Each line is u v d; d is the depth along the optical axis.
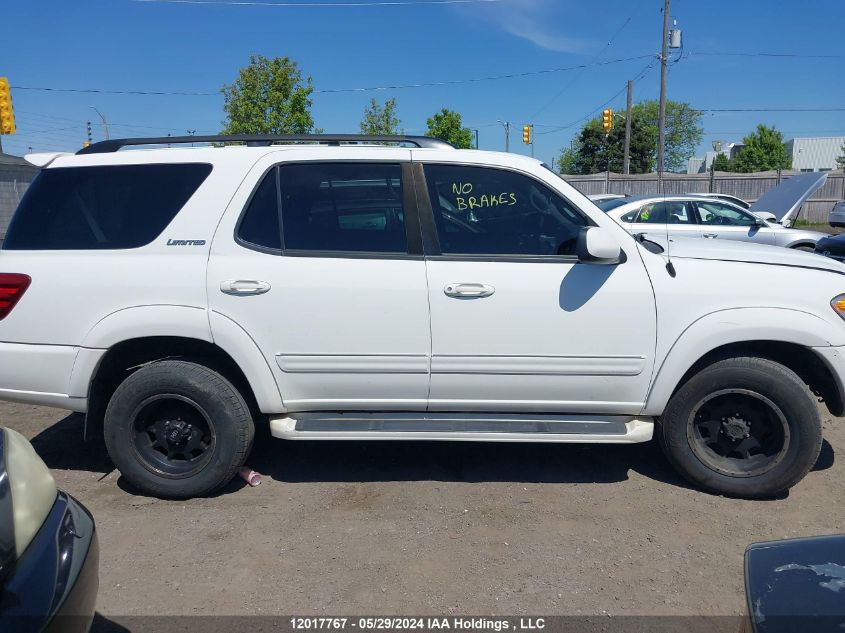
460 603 2.97
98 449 4.70
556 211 3.81
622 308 3.69
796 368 4.03
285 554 3.36
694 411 3.85
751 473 3.85
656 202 11.56
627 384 3.78
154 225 3.79
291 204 3.80
